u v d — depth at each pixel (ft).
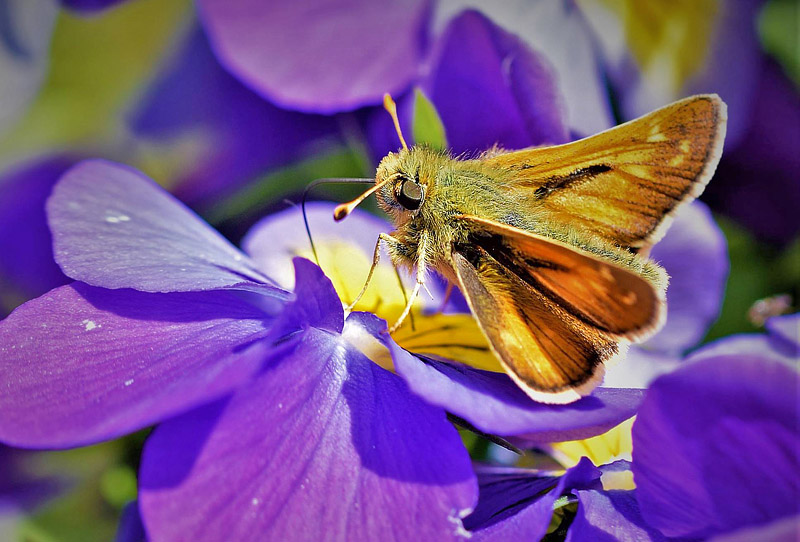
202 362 0.41
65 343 0.42
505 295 0.44
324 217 0.48
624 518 0.41
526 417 0.41
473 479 0.40
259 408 0.41
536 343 0.43
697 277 0.48
